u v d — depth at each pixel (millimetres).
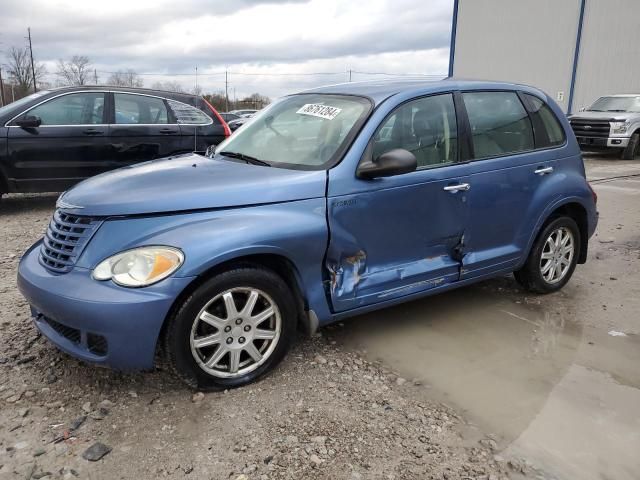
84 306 2762
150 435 2754
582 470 2604
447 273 3945
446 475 2541
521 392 3260
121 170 3689
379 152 3553
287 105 4262
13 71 56094
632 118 15305
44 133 7574
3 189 7613
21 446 2645
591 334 4059
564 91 23406
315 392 3174
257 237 3014
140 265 2811
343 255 3416
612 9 21375
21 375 3256
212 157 4012
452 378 3400
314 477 2494
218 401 3051
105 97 7973
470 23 26078
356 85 4172
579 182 4703
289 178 3281
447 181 3812
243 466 2553
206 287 2926
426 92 3883
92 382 3203
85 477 2461
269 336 3232
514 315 4379
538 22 23688
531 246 4520
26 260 3318
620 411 3086
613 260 5867
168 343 2918
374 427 2875
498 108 4273
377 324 4148
